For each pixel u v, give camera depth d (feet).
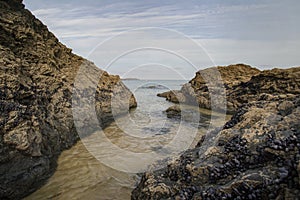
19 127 18.83
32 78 28.04
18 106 20.11
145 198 16.62
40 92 28.27
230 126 20.97
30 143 19.36
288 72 57.21
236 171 15.21
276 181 12.57
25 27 30.63
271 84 59.26
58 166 25.68
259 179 13.05
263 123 17.81
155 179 18.08
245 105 22.99
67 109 33.73
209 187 14.66
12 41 27.61
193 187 15.28
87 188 21.22
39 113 25.09
